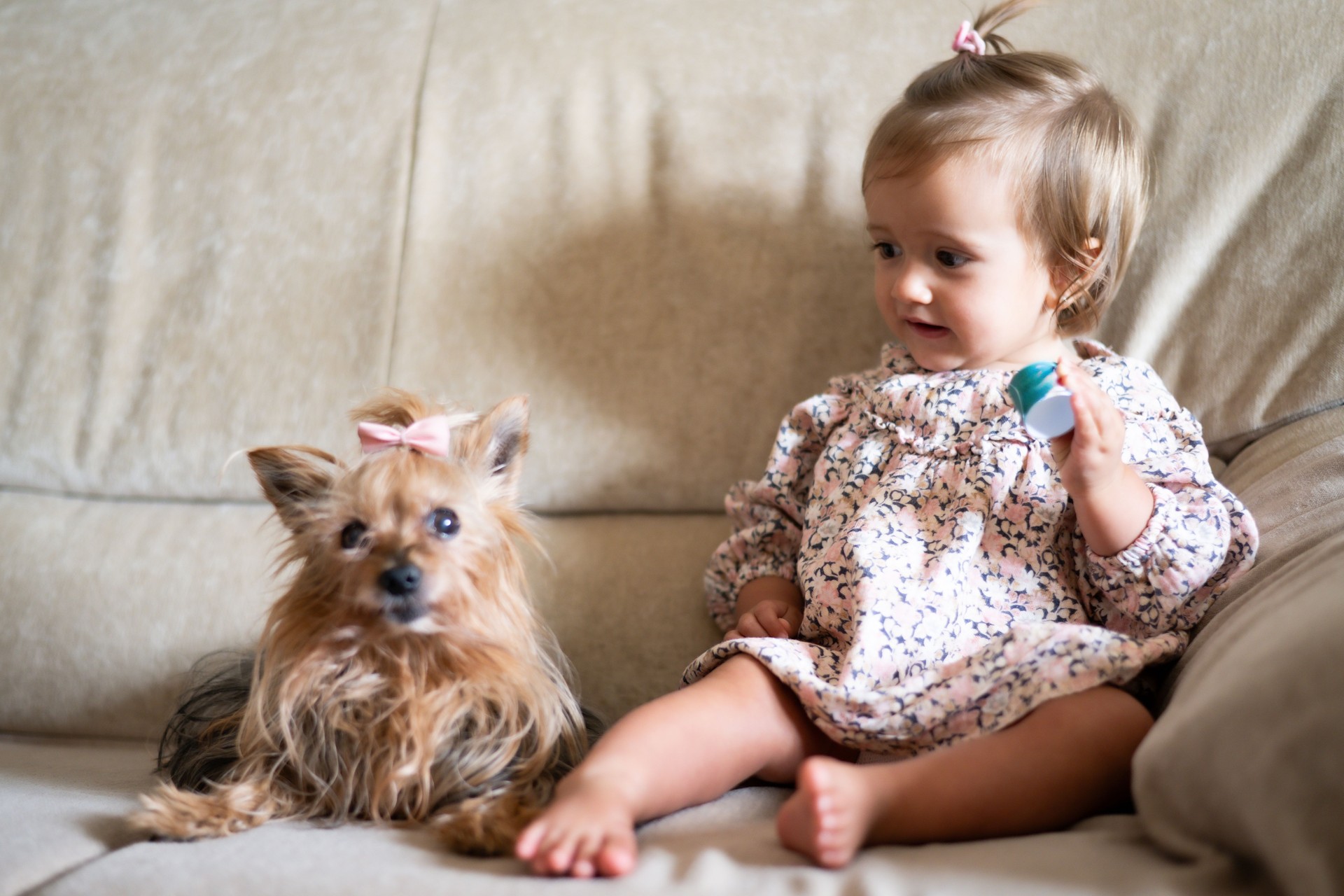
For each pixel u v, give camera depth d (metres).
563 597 1.40
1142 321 1.30
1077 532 1.16
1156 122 1.32
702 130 1.46
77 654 1.42
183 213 1.55
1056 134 1.19
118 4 1.67
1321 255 1.25
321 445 1.46
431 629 1.01
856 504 1.23
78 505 1.53
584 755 1.13
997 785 0.90
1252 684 0.77
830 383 1.39
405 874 0.83
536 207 1.48
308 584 1.05
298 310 1.50
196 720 1.20
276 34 1.61
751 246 1.44
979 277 1.20
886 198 1.21
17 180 1.59
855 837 0.83
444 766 1.04
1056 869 0.77
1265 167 1.28
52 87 1.61
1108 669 0.98
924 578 1.13
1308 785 0.71
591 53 1.52
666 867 0.82
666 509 1.46
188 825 0.96
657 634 1.37
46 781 1.18
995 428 1.19
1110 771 0.93
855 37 1.46
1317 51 1.28
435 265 1.49
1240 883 0.74
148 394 1.51
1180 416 1.21
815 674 1.06
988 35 1.33
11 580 1.45
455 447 1.13
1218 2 1.33
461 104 1.52
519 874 0.83
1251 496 1.18
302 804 1.04
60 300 1.55
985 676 1.01
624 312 1.46
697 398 1.44
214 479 1.49
